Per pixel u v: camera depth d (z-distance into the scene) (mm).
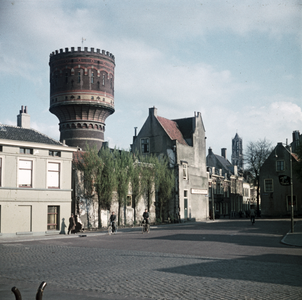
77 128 63312
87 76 62375
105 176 37375
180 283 9914
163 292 8883
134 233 30766
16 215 29625
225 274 11266
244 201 89625
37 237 28000
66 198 33156
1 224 28672
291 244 19984
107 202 37406
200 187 59250
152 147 55562
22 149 30672
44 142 32312
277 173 62688
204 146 62594
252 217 40688
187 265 13062
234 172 85750
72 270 12102
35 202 30844
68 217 33156
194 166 58000
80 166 36844
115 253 16719
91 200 37656
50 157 32312
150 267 12633
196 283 9914
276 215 62031
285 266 12859
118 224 39844
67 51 62656
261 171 63938
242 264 13289
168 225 44250
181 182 52688
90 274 11328
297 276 10945
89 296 8508
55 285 9766
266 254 16234
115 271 11844
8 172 29484
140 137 57094
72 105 61688
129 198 43062
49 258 15180
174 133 57531
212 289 9188
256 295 8531
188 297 8375
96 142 64250
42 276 11070
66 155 33531
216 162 83688
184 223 49281
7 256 15969
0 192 28812
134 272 11641
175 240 23000
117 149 41562
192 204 55938
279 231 30391
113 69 67000
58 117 65562
